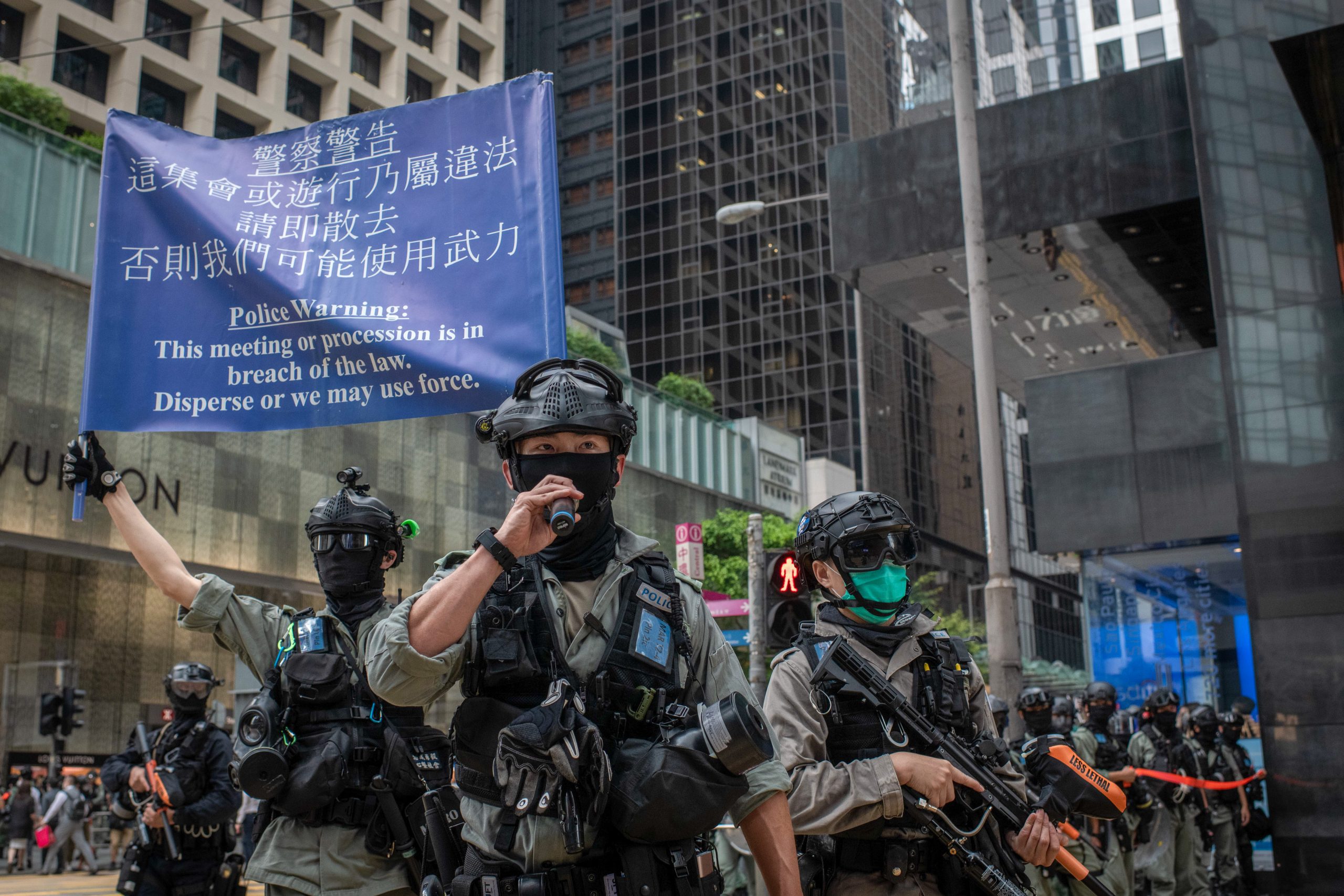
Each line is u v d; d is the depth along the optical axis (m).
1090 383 20.83
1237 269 14.12
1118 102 20.61
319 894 3.90
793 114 69.38
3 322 23.08
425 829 3.86
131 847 5.69
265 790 3.89
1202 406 19.92
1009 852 3.69
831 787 3.47
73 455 4.55
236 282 4.94
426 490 30.88
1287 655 12.59
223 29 48.34
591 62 79.94
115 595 26.81
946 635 3.94
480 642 2.64
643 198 72.06
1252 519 13.16
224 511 26.47
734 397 66.62
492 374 4.65
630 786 2.47
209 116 47.06
